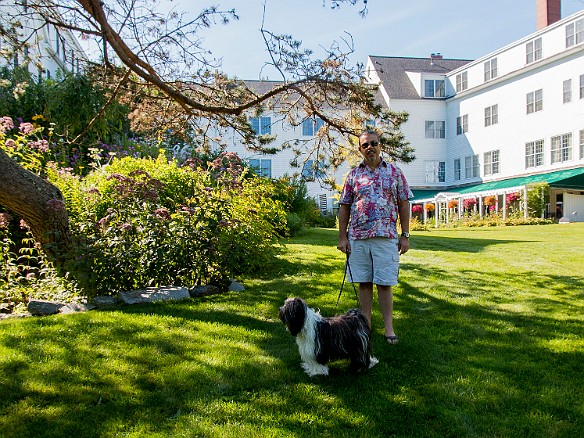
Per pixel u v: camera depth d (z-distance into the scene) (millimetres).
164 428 3037
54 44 13305
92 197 7820
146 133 10609
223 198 7777
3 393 3445
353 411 3258
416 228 21547
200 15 8266
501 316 5426
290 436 2938
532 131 29516
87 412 3225
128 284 6590
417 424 3111
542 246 11492
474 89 33594
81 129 10102
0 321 5195
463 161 35219
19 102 12461
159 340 4527
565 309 5660
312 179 9758
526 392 3533
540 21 31938
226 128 9977
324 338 3678
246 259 7734
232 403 3338
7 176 6211
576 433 2996
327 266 8648
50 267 6926
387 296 4676
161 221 6719
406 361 4133
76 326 4914
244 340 4613
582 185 25281
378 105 8320
